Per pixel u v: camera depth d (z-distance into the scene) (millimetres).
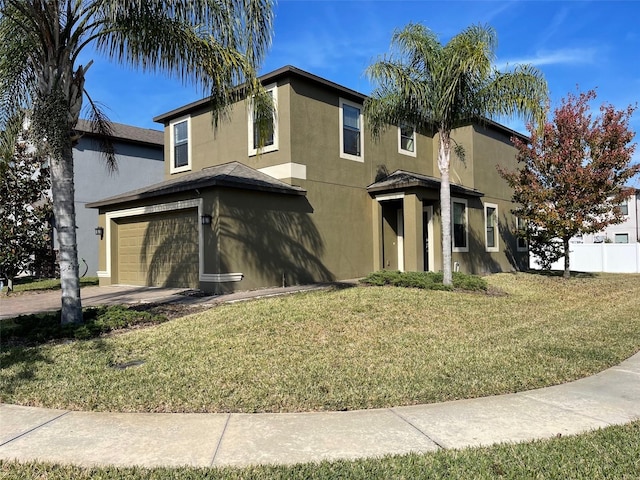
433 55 11484
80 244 19844
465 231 17672
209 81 8586
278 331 7297
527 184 16703
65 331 7355
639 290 14094
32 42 8047
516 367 5691
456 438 3736
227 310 8836
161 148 23422
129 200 14539
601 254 23172
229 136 15539
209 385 5031
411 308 9141
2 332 7328
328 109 15023
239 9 7898
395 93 11867
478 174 18625
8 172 14742
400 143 17922
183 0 7582
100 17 7902
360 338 7066
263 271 12930
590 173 14930
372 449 3545
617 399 4660
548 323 8539
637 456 3387
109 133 10750
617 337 7398
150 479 3100
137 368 5652
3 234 14594
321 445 3621
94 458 3441
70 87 7848
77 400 4684
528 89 11500
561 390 4949
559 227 15969
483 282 12750
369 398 4656
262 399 4637
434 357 6121
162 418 4219
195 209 13031
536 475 3127
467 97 11680
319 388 4934
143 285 14859
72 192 8008
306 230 14188
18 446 3660
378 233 16422
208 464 3328
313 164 14414
